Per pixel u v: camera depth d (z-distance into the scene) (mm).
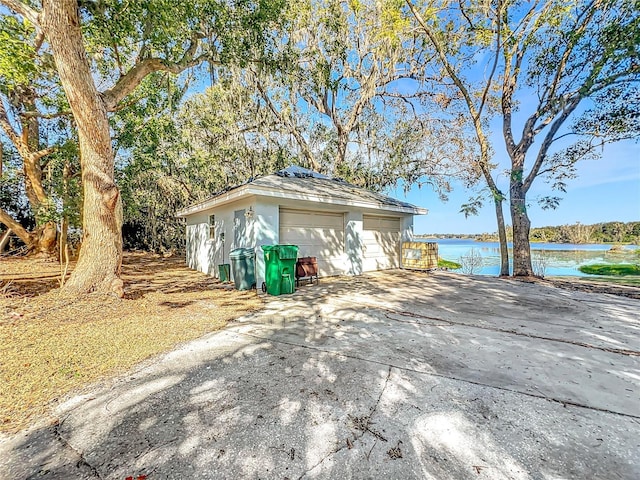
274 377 2707
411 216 11906
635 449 1808
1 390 2430
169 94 8148
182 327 4152
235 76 12172
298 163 15594
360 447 1811
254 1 6625
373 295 6570
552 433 1951
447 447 1814
